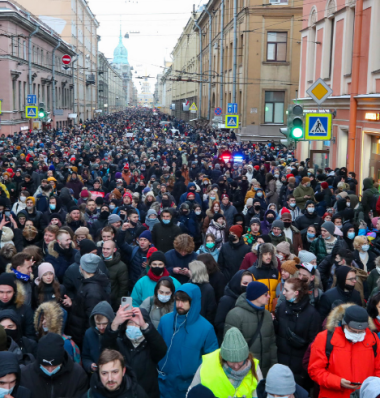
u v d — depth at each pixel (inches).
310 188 515.5
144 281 248.4
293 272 242.4
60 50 2388.0
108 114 4778.5
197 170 773.9
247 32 1424.7
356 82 668.1
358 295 234.4
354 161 684.1
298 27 1412.4
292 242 359.6
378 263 268.1
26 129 1723.7
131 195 474.0
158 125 2726.4
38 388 165.3
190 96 3061.0
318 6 872.9
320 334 184.4
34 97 1325.0
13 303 213.9
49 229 322.0
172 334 197.6
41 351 161.6
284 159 971.3
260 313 206.4
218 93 1991.9
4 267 293.1
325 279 284.2
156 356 184.2
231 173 775.1
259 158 969.5
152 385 185.3
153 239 364.2
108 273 265.9
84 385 170.1
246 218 463.5
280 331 215.0
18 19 1596.9
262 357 204.2
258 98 1446.9
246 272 228.7
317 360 181.3
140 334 180.4
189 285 198.2
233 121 1201.4
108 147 1278.3
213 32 2117.4
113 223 357.1
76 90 2891.2
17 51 1670.8
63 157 973.2
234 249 320.8
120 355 153.9
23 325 214.5
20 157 888.9
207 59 2300.7
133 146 1350.9
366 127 642.8
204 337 196.9
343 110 746.8
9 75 1579.7
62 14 2628.0
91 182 635.5
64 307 234.4
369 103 625.3
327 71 830.5
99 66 4212.6
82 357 196.5
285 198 578.2
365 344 178.4
